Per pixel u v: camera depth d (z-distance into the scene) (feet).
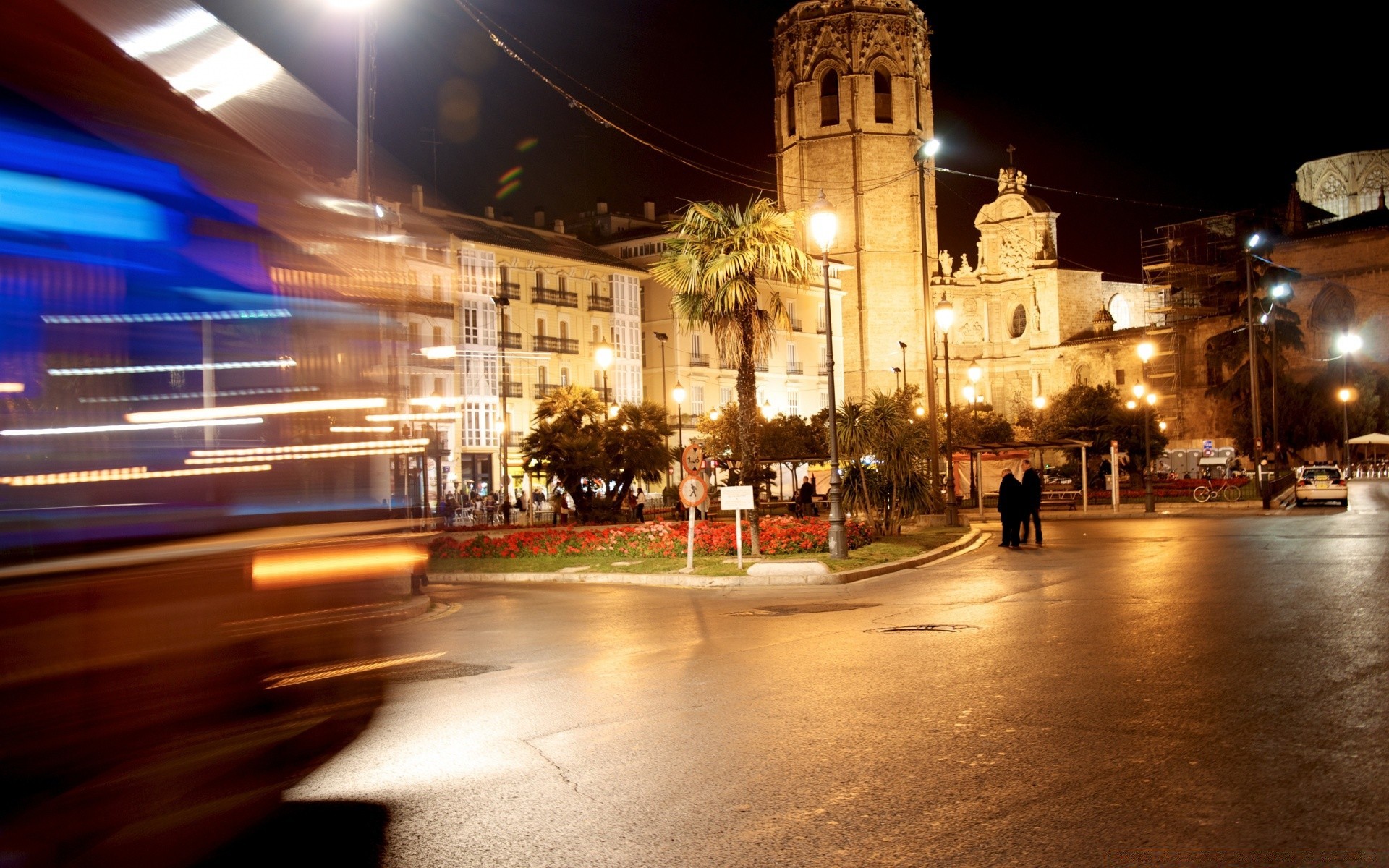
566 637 45.42
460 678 35.55
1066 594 52.21
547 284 233.35
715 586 67.67
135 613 17.61
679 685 32.42
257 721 20.40
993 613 45.85
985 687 29.45
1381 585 49.47
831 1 324.39
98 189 17.52
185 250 19.31
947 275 370.94
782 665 34.96
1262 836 17.13
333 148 25.38
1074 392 274.77
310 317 22.99
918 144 329.31
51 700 15.96
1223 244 316.60
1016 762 21.89
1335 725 23.71
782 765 22.67
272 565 21.13
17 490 15.83
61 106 16.87
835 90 329.72
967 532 106.01
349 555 23.84
